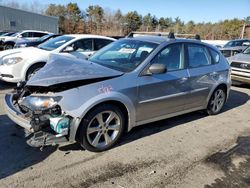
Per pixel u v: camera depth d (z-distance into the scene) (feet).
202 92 17.01
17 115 11.44
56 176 10.46
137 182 10.41
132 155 12.42
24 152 12.09
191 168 11.66
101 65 13.78
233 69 28.91
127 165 11.55
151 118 14.29
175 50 15.26
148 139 14.26
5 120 15.47
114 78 12.42
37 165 11.14
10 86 23.98
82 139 11.77
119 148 13.01
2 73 23.06
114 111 12.43
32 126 10.75
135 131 15.17
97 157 12.05
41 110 11.02
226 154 13.14
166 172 11.22
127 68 13.44
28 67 23.08
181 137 14.83
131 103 12.85
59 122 10.91
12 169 10.77
